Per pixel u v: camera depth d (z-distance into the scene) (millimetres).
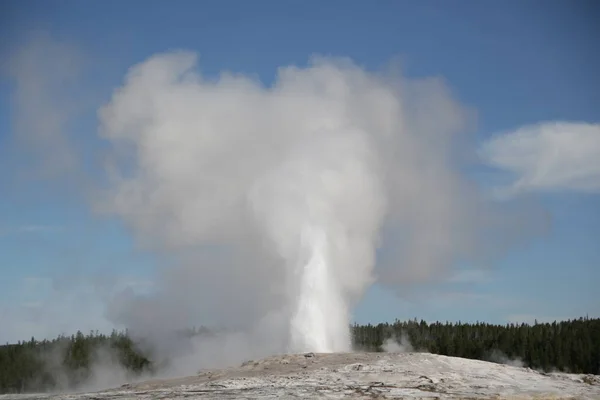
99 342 112250
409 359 45188
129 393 40406
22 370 107125
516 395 35250
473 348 102938
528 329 105188
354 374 41031
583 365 91750
